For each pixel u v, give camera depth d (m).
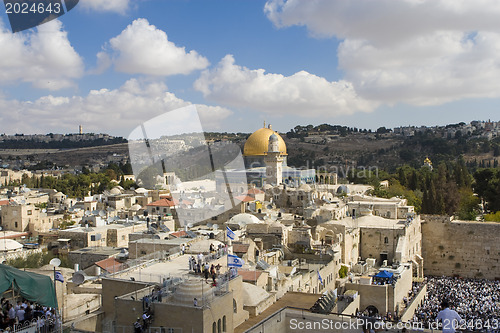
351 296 80.69
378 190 187.12
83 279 57.22
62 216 141.38
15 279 40.09
